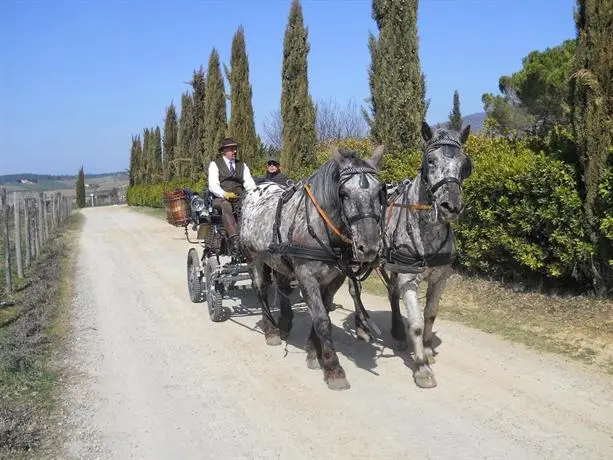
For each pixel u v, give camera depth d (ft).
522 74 68.28
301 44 55.88
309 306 18.93
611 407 16.60
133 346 24.00
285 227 19.94
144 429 16.12
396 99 38.58
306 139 56.70
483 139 37.99
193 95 102.17
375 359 21.53
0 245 61.00
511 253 28.71
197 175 102.01
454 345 22.82
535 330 24.02
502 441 14.78
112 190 248.52
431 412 16.67
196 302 32.01
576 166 25.35
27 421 16.49
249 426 16.17
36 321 26.76
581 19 24.67
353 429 15.76
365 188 16.69
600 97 23.40
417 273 18.63
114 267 46.06
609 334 22.18
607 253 24.21
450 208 16.40
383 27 38.96
